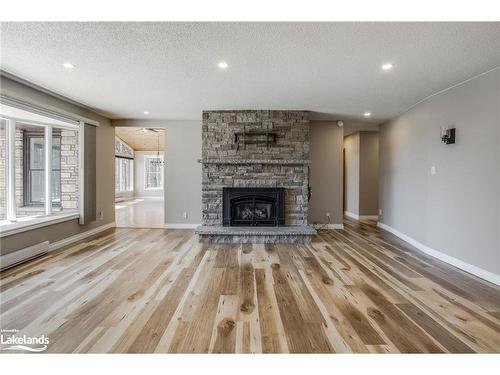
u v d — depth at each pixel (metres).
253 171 5.10
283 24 2.21
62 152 5.04
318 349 1.87
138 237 5.18
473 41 2.46
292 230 4.71
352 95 4.13
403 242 4.86
